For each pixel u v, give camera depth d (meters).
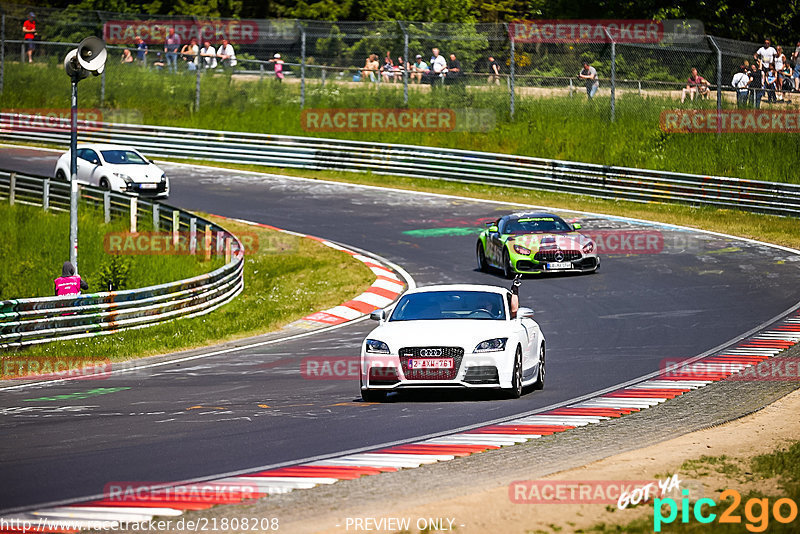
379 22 165.25
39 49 176.62
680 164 134.62
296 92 164.75
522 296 79.00
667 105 148.38
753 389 47.25
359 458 33.72
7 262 93.19
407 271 92.00
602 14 188.00
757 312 70.94
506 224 89.56
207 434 38.53
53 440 37.81
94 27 180.75
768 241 100.38
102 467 32.91
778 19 182.50
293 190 131.75
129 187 116.94
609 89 154.25
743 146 134.12
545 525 25.25
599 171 126.00
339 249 101.62
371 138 152.38
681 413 41.91
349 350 64.38
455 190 132.38
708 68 160.75
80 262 93.56
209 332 73.88
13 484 30.64
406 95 152.75
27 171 132.62
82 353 65.75
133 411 44.66
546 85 156.88
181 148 150.62
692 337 63.09
